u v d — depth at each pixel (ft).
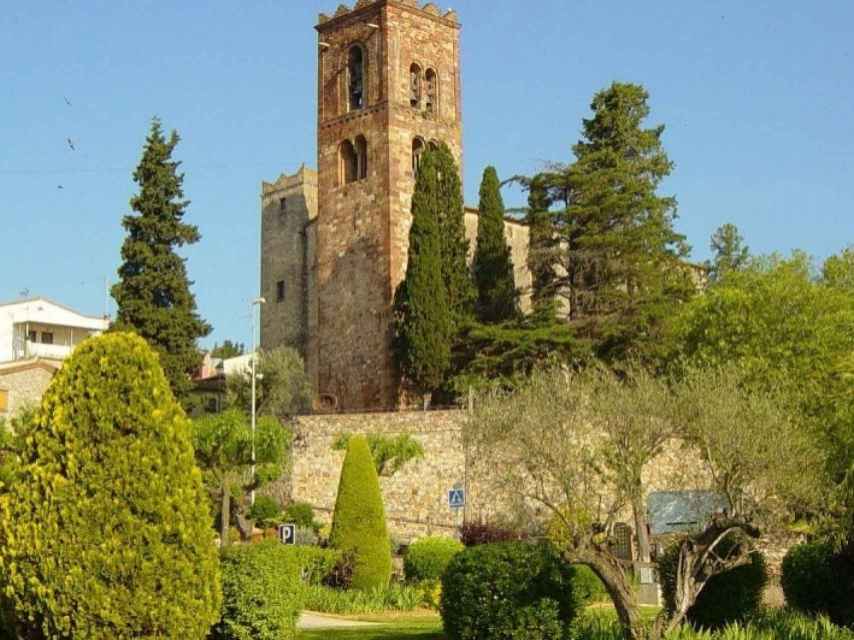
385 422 187.21
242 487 156.15
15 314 323.98
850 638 82.99
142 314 205.77
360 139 249.75
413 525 179.22
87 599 66.85
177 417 71.72
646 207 214.69
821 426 103.04
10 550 68.44
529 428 88.79
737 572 87.10
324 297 250.78
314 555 129.59
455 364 221.25
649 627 80.94
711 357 157.58
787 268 176.04
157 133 215.10
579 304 216.54
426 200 223.71
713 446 86.79
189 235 213.66
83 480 68.28
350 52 254.06
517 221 255.29
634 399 88.74
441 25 255.09
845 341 159.94
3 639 70.74
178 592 69.21
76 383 69.82
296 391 251.39
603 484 103.86
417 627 98.73
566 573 79.87
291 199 286.05
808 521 99.14
